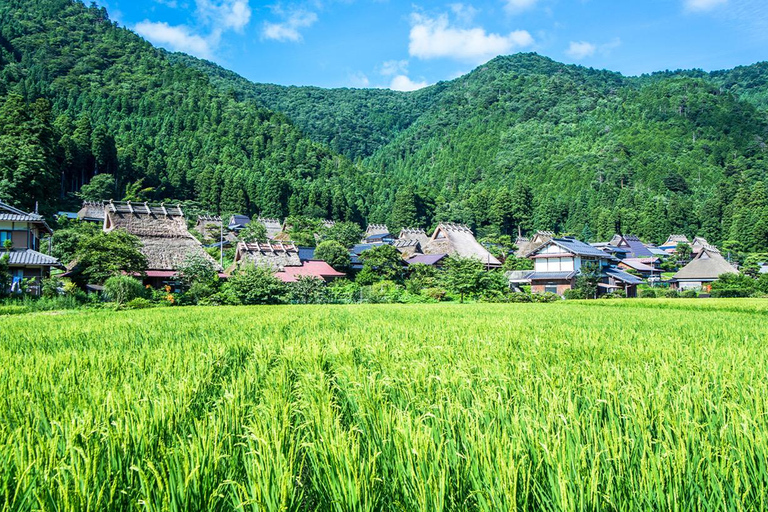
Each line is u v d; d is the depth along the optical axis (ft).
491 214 368.89
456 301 139.85
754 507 7.97
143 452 9.52
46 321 46.62
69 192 279.90
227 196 333.83
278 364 20.13
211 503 8.09
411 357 19.98
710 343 26.61
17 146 197.26
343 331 35.01
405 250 233.96
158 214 148.46
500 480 8.11
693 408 12.23
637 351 22.71
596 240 343.05
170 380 15.48
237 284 111.45
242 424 11.64
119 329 36.83
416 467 8.64
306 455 10.71
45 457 9.21
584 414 11.72
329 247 184.65
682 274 204.03
